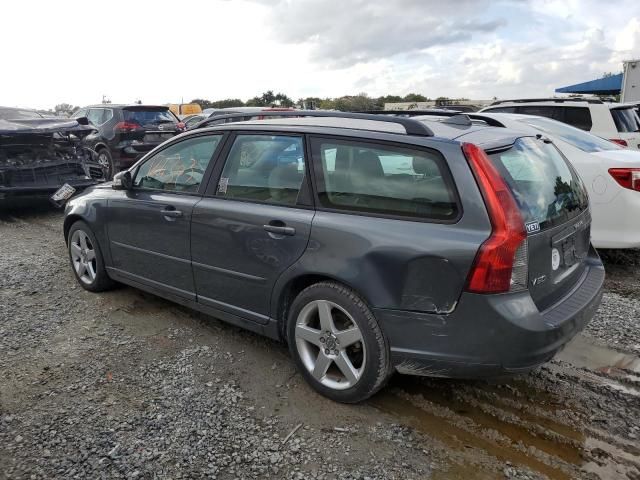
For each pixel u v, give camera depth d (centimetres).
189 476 260
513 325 262
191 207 382
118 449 278
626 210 532
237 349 391
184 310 461
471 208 271
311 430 297
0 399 322
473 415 312
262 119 406
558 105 881
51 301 479
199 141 398
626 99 1920
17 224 820
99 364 367
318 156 326
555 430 298
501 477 262
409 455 278
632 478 261
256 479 259
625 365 368
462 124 336
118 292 501
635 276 556
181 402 322
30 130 817
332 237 305
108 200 459
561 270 312
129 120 1179
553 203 312
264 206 344
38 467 264
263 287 345
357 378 308
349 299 301
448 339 277
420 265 277
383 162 302
